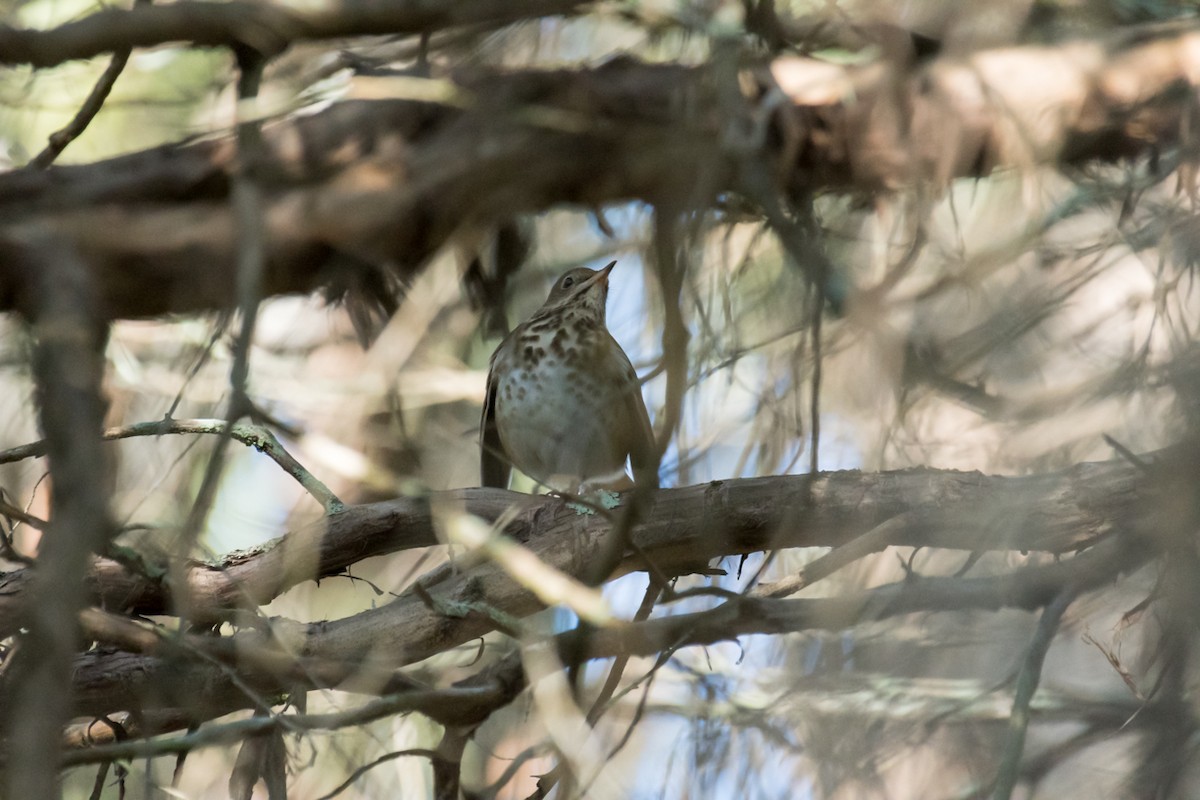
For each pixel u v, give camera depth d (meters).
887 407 9.19
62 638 5.34
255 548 8.56
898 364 8.40
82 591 5.54
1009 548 8.13
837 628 7.64
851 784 9.14
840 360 9.77
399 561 12.39
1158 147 10.28
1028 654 7.43
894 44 9.67
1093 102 10.07
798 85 9.67
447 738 7.38
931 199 9.62
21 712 5.28
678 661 10.99
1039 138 9.95
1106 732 9.89
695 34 9.71
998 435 10.34
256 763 8.05
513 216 8.84
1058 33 11.34
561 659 7.50
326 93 8.57
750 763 9.50
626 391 8.70
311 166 8.48
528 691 9.05
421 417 12.52
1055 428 9.55
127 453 11.37
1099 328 11.19
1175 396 8.53
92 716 8.06
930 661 10.22
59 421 5.67
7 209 7.78
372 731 10.42
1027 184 9.36
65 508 5.52
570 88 8.72
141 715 7.78
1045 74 9.98
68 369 5.82
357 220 7.88
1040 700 10.16
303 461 12.25
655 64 9.04
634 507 7.21
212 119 10.58
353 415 10.97
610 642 7.56
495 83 8.91
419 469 12.00
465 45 9.81
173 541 7.88
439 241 8.30
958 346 9.16
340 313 12.92
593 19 10.99
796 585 8.05
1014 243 8.77
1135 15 11.52
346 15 7.15
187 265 7.32
